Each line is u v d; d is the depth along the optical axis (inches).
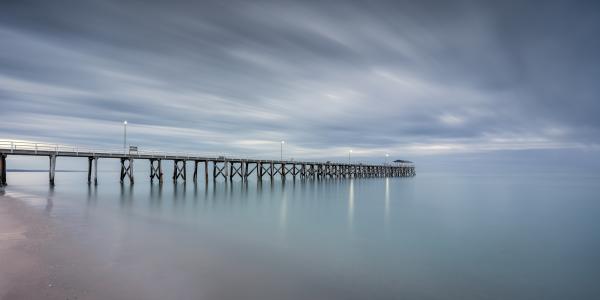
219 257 430.0
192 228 615.5
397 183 2440.9
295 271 392.8
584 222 810.8
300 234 601.0
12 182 1824.6
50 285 303.0
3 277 313.7
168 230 581.3
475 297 346.0
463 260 470.3
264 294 321.1
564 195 1521.9
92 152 1296.8
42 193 1075.9
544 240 612.4
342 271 402.3
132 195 1114.7
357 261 446.0
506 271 430.0
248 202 1040.2
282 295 321.7
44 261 363.3
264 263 416.5
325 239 569.6
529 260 482.6
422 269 423.8
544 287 382.9
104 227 562.9
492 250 530.9
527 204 1165.7
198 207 896.3
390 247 529.7
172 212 799.7
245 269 389.4
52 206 763.4
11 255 374.9
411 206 1065.5
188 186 1584.6
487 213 941.2
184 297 301.7
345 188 1737.2
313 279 369.7
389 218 817.5
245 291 325.7
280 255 457.4
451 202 1198.9
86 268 352.2
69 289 297.7
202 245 487.5
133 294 298.7
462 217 861.8
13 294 280.5
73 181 1955.0
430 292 351.6
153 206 882.8
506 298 348.2
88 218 636.1
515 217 877.2
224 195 1218.0
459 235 639.1
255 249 482.0
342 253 482.9
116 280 326.6
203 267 386.3
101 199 981.8
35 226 529.3
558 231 697.6
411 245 546.9
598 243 591.5
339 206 1009.5
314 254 470.3
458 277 400.5
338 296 328.5
